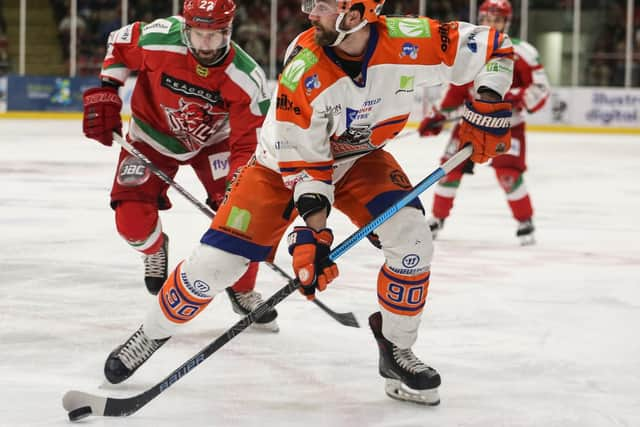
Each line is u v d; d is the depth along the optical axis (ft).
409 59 12.41
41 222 29.32
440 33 12.71
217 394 13.75
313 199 12.20
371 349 16.38
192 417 12.73
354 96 12.22
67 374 14.47
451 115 28.58
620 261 25.59
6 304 18.79
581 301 20.42
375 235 13.64
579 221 33.50
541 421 12.83
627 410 13.30
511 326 18.10
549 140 71.92
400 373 13.48
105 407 12.43
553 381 14.65
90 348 15.92
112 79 17.44
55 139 61.26
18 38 86.74
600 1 81.56
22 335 16.57
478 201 38.63
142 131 18.01
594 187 43.96
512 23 83.35
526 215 27.96
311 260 11.97
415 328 13.43
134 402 12.48
